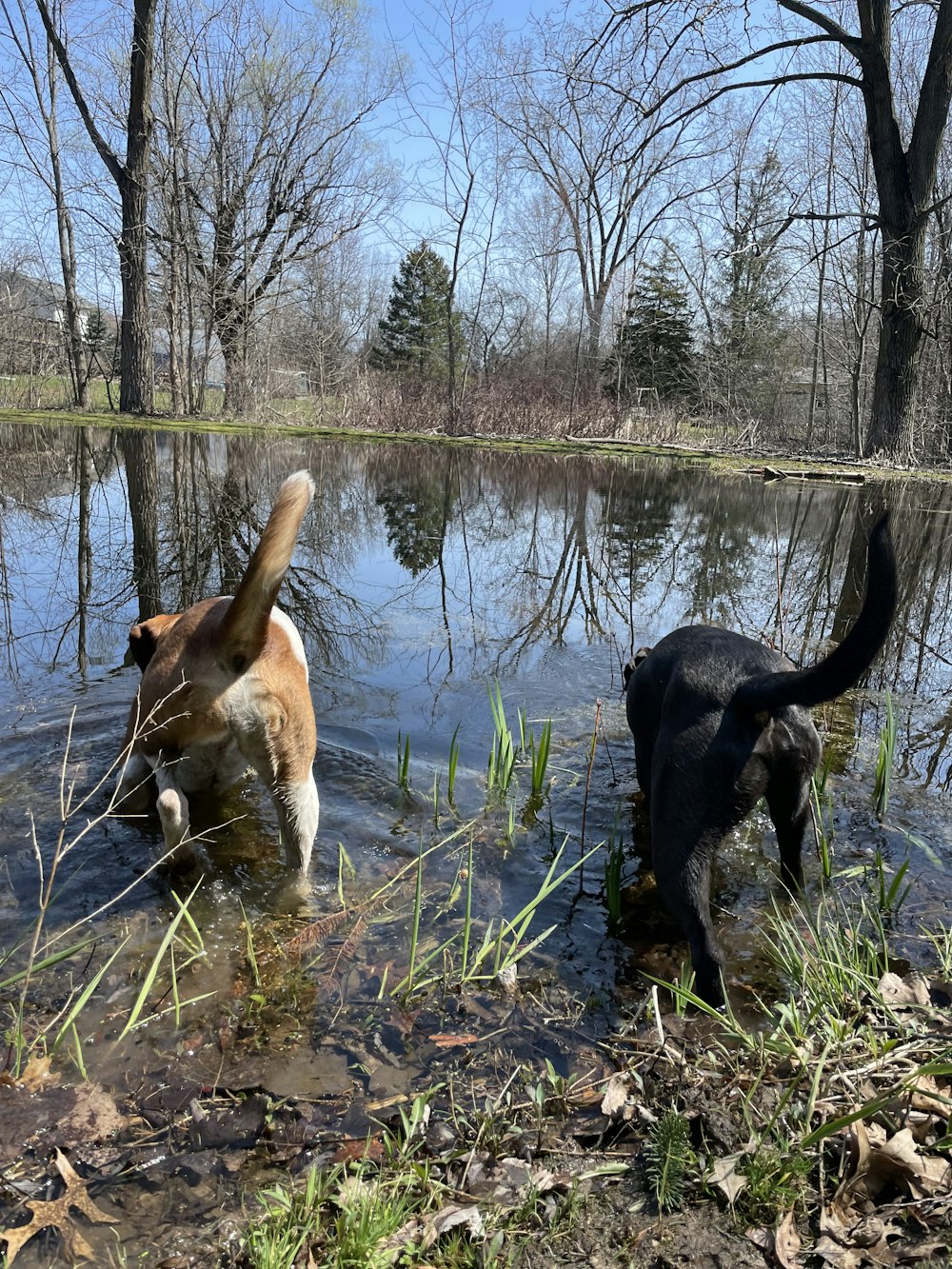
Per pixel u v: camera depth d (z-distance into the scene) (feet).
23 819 13.09
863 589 27.89
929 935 10.34
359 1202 6.59
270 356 89.71
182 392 83.76
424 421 87.40
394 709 17.89
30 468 48.42
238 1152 7.38
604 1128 7.63
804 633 22.40
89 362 81.56
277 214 86.48
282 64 80.38
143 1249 6.46
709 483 55.26
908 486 54.54
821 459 67.72
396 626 23.53
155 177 75.77
